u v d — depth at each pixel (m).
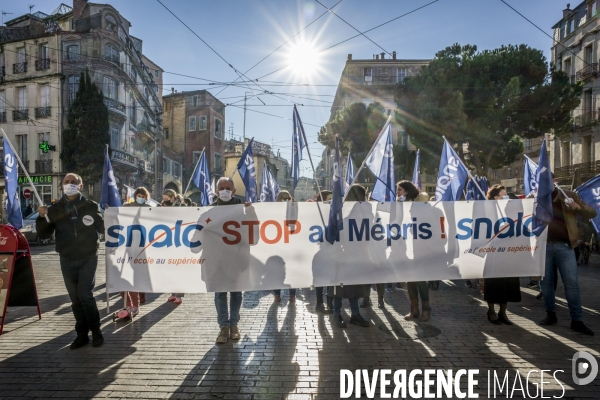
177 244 5.00
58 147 29.20
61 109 29.33
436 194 6.94
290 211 5.10
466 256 5.30
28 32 32.47
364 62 45.84
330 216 4.98
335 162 4.92
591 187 5.96
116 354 4.39
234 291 4.97
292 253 5.10
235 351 4.49
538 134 23.02
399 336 5.00
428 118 21.88
